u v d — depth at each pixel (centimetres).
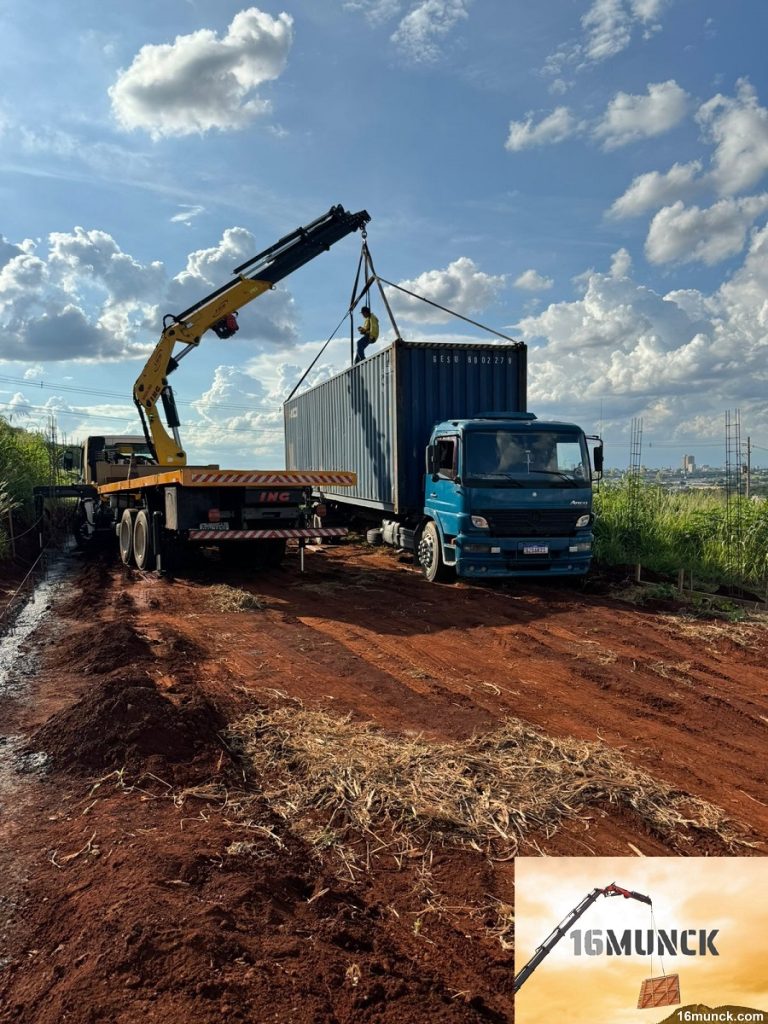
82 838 352
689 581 1101
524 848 362
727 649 755
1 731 516
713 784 443
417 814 388
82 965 252
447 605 975
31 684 639
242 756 470
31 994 245
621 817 395
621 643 778
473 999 252
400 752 470
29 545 1630
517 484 1034
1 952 272
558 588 1099
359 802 403
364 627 853
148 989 238
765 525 1121
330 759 455
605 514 1295
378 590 1091
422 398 1261
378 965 266
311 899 309
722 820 394
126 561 1436
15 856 340
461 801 405
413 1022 237
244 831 362
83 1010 230
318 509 1218
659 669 680
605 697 606
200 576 1240
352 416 1505
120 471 1594
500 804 402
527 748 485
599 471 1084
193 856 321
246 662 699
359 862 348
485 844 366
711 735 523
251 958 257
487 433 1053
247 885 301
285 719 534
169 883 300
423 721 539
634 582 1107
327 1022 232
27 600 1067
